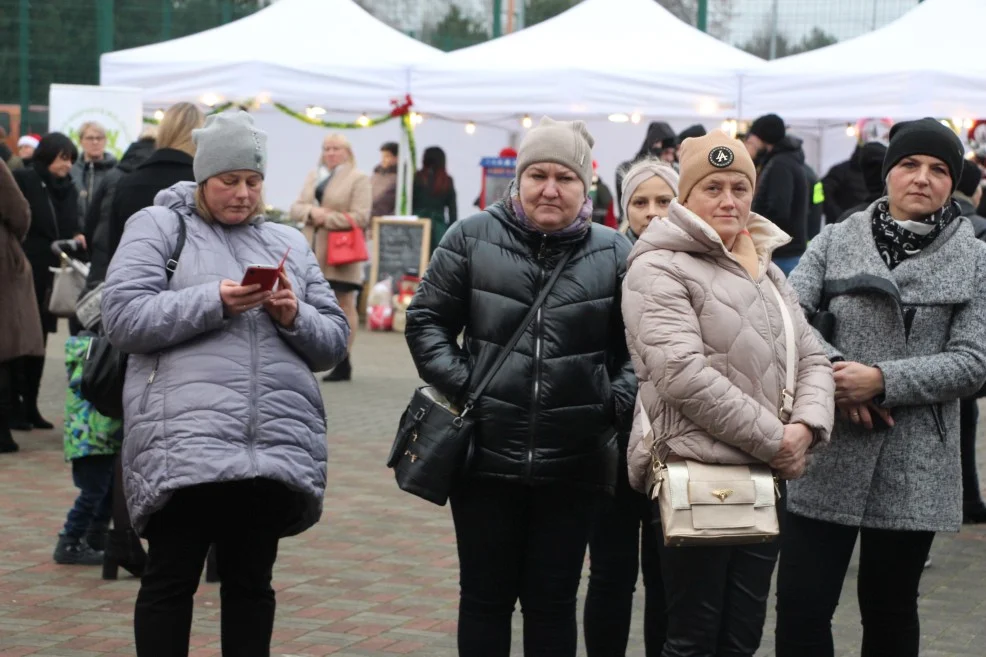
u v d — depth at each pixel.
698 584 4.38
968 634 6.34
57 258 11.45
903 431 4.80
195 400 4.53
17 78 25.72
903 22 15.48
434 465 4.63
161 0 25.77
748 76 15.20
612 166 22.62
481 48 16.66
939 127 4.80
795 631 4.92
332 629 6.23
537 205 4.66
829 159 21.66
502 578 4.80
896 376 4.66
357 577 7.12
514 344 4.67
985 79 14.22
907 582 4.91
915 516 4.77
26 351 10.04
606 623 5.30
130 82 16.39
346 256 14.58
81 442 7.04
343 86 16.22
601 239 4.82
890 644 4.95
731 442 4.20
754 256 4.48
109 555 6.89
